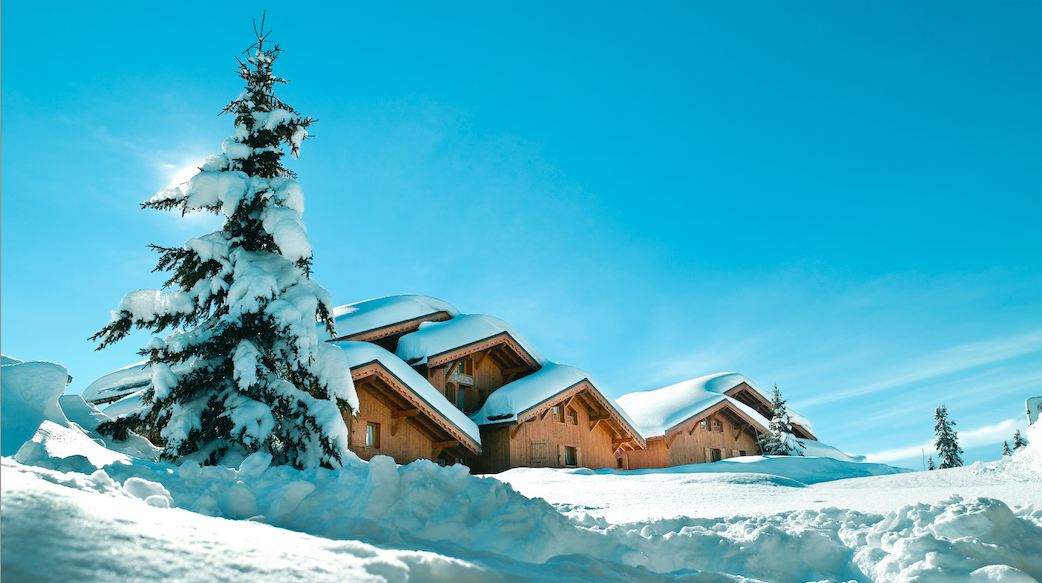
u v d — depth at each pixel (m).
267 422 13.26
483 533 5.25
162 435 12.81
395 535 4.86
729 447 41.22
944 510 6.71
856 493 12.82
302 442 13.79
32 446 6.90
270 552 2.96
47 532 2.47
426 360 28.39
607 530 6.22
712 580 5.17
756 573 6.00
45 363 10.18
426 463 6.22
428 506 5.62
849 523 7.29
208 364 14.10
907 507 6.91
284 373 14.59
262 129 16.12
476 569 3.70
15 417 8.60
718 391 41.88
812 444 46.78
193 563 2.61
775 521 7.46
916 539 5.83
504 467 29.11
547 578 4.16
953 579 5.28
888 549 6.27
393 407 26.17
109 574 2.32
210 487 6.29
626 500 12.06
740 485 16.22
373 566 3.05
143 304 13.77
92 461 7.36
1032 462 15.83
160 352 13.67
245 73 16.70
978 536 6.08
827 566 6.36
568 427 32.97
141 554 2.56
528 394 30.17
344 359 14.80
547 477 21.12
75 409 12.93
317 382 14.49
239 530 3.51
